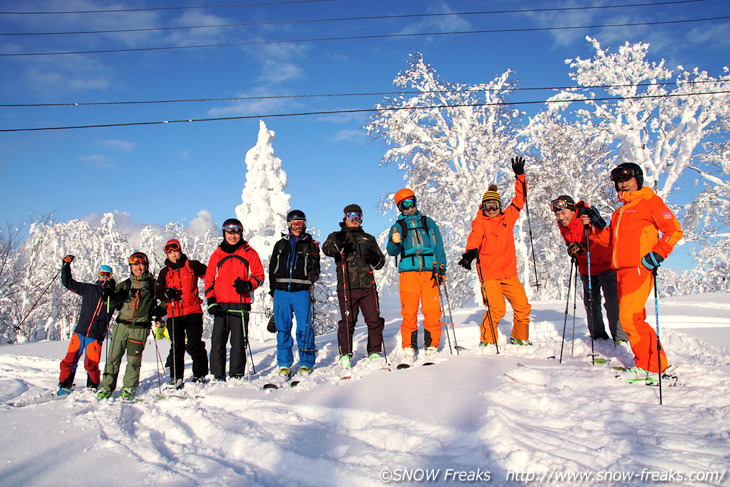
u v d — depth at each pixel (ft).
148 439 12.12
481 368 16.11
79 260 101.24
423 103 76.79
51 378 22.66
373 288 19.39
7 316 90.99
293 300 18.80
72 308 98.58
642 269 14.21
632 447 9.46
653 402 12.14
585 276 20.16
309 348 18.92
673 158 78.07
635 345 14.33
